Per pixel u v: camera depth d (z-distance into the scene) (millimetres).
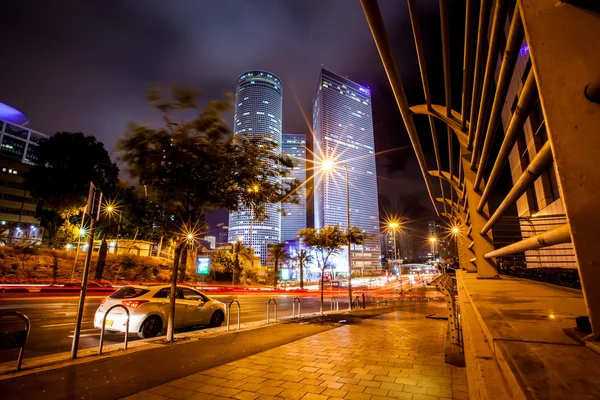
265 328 11258
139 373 5883
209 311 12156
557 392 918
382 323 12688
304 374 5910
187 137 9086
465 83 3771
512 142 2908
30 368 5980
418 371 6113
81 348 8461
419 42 3146
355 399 4746
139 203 10172
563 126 1326
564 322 1864
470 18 2764
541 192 19219
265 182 10750
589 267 1275
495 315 2191
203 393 4969
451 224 21672
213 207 10258
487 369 1587
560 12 1403
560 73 1357
